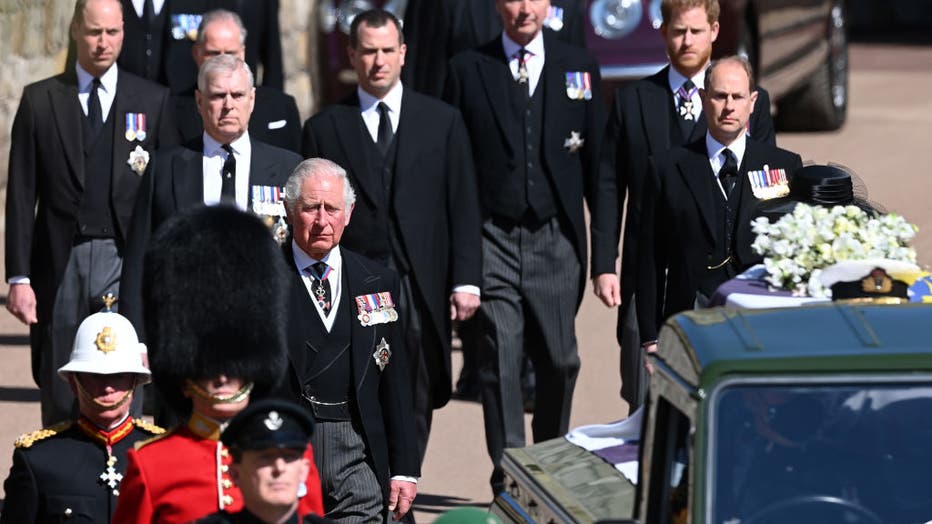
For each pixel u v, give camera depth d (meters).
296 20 55.81
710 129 23.59
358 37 26.53
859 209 19.08
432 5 33.84
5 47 45.72
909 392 13.63
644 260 23.94
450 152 26.91
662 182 23.67
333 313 21.06
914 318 14.30
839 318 14.34
